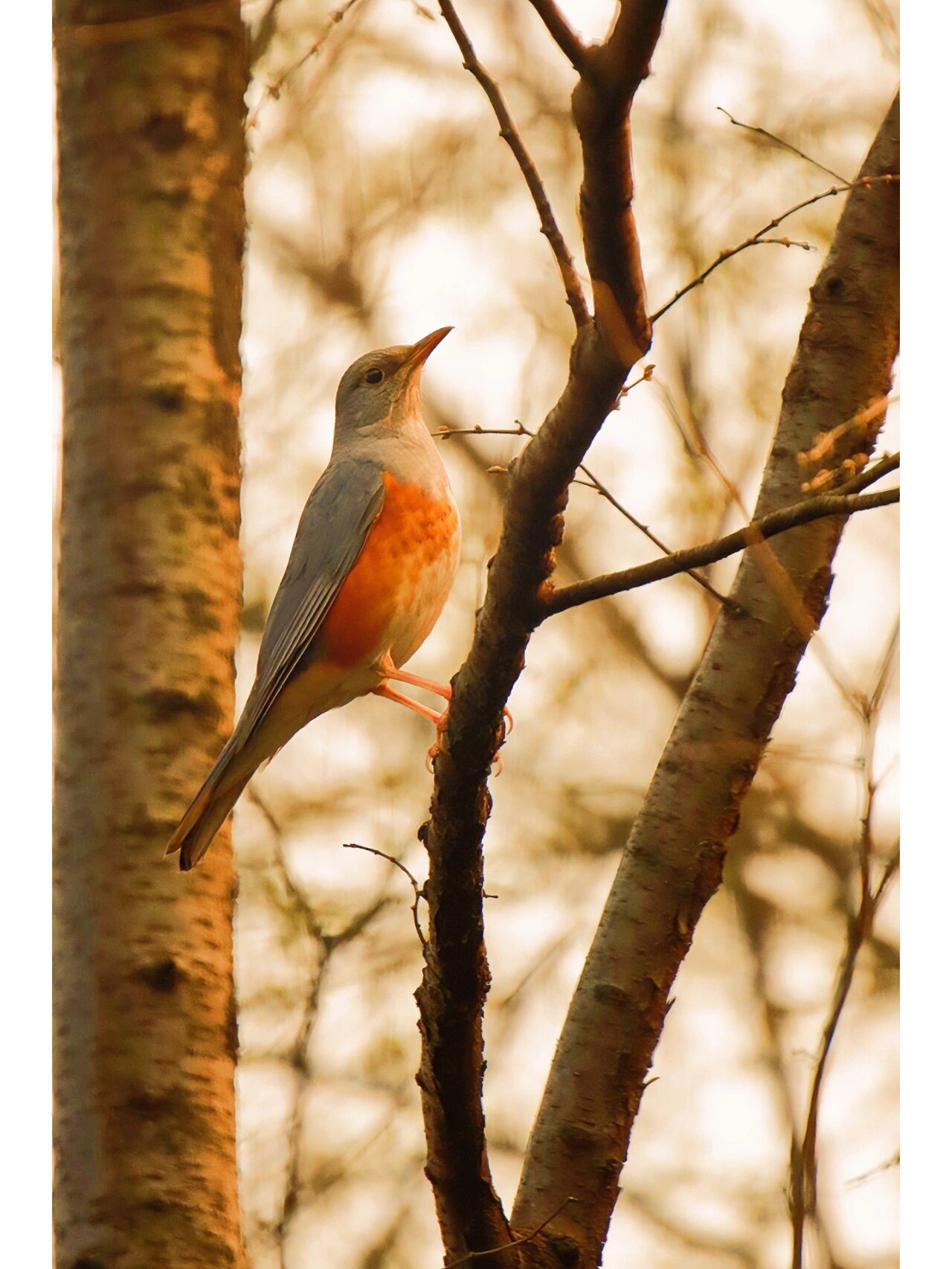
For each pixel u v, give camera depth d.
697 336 12.12
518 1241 6.29
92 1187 7.01
